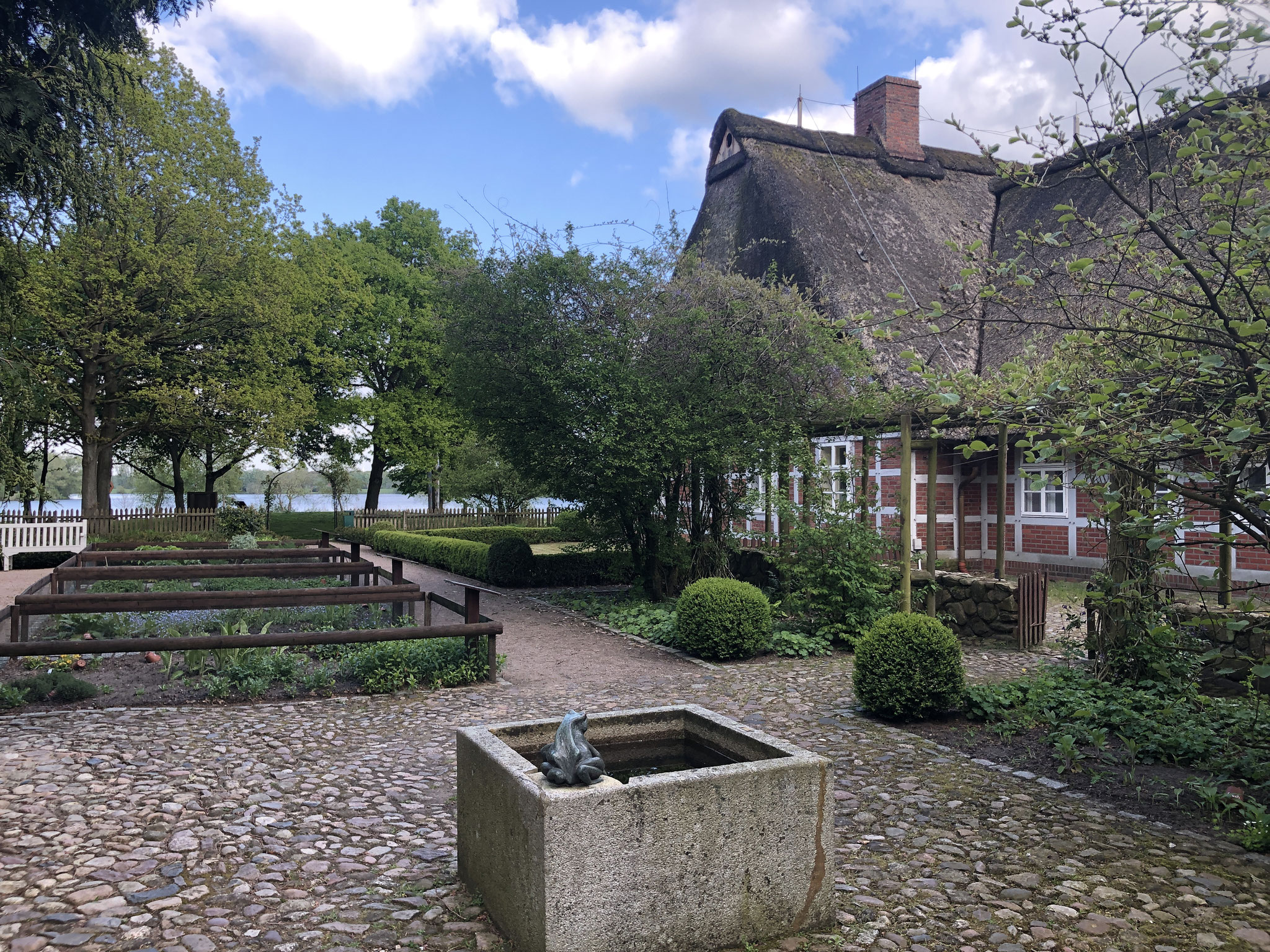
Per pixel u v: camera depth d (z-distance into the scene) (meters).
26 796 4.32
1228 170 3.54
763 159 18.27
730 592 8.92
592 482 11.65
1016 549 15.39
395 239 34.25
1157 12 3.46
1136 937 3.08
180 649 6.89
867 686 6.39
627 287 11.45
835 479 10.76
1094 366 5.02
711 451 10.87
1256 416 3.57
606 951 2.78
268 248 24.70
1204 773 4.97
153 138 21.92
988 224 19.25
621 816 2.80
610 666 8.54
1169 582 11.30
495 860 3.12
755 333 11.44
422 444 32.78
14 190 9.66
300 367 31.11
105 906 3.20
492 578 15.39
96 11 9.57
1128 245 3.92
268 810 4.30
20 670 7.34
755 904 3.04
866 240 17.22
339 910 3.25
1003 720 6.18
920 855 3.84
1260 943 3.03
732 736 3.62
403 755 5.39
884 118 20.34
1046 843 3.97
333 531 31.44
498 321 11.28
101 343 21.84
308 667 7.84
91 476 23.08
